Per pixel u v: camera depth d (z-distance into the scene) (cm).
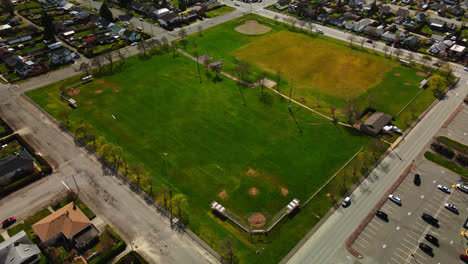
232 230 9481
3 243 8794
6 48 18712
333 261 8706
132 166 11475
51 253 8725
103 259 8581
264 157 11806
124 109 14162
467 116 13750
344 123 13388
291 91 15288
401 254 8875
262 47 19325
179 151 12088
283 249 8975
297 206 10112
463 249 8994
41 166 11469
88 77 16112
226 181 10925
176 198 9894
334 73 16700
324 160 11694
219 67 17075
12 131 12962
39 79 16325
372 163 11606
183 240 9212
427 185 10819
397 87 15538
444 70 16038
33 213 9944
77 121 13512
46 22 18925
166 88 15512
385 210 10044
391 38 19688
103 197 10425
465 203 10244
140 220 9738
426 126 13250
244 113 13912
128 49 19025
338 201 10294
